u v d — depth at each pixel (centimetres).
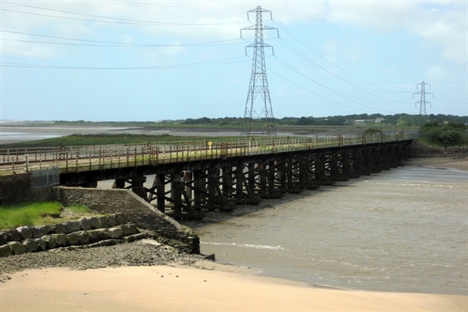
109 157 4694
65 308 2011
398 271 3378
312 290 2634
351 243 4116
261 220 5053
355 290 2856
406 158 13738
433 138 14312
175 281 2489
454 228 4753
